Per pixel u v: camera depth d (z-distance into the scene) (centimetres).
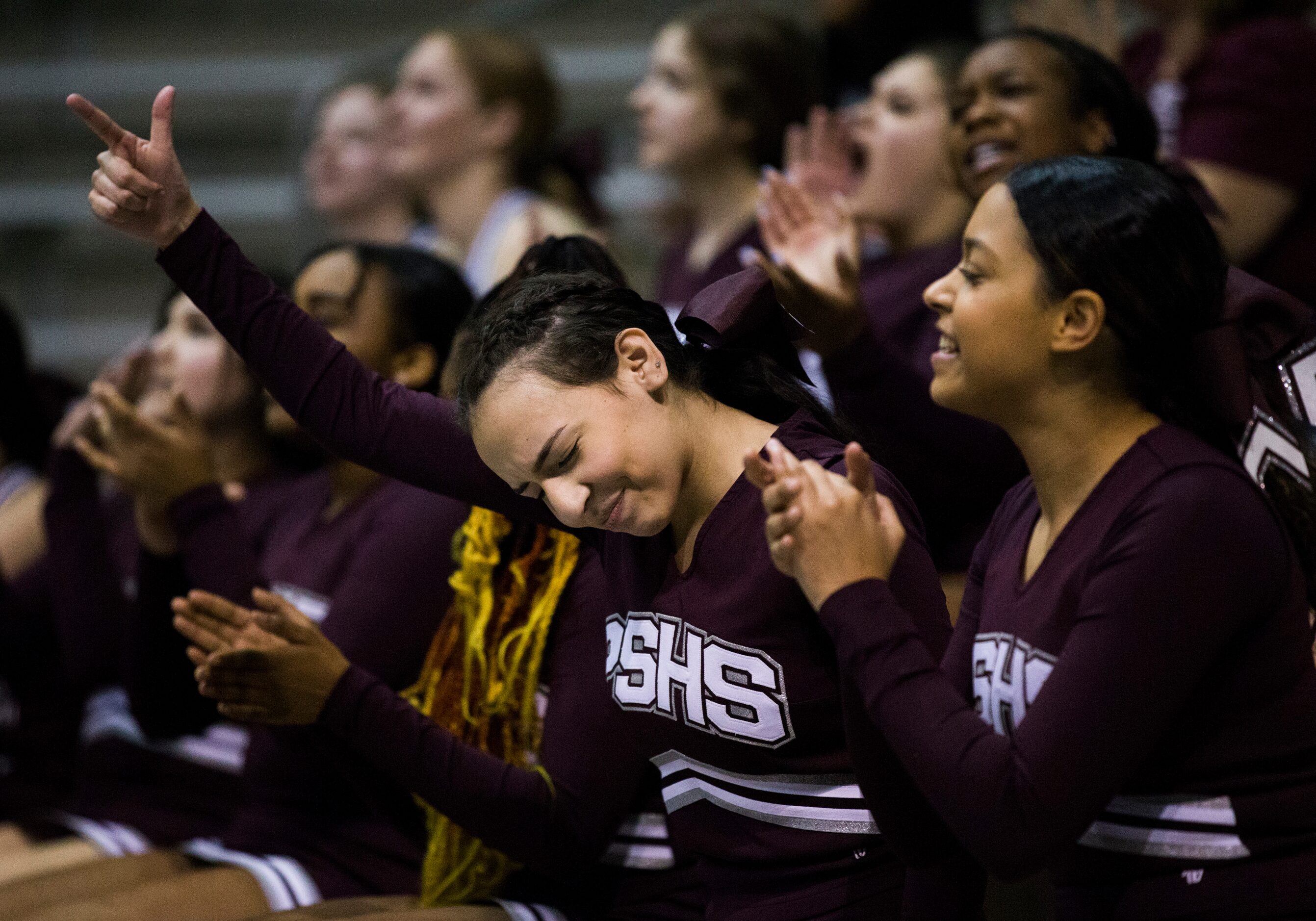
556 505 404
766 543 419
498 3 1503
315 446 745
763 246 848
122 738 766
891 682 361
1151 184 380
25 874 698
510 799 491
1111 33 792
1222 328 390
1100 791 351
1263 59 727
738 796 443
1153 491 367
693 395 432
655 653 441
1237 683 370
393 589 573
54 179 1598
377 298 639
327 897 600
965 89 609
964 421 580
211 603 491
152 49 1664
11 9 1656
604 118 1445
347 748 535
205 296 484
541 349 405
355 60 1440
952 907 409
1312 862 375
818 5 980
